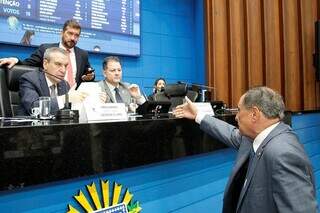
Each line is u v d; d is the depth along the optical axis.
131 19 3.57
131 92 1.91
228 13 3.94
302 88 4.19
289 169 1.01
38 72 1.73
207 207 1.55
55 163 0.89
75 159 0.93
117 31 3.45
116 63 2.08
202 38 4.18
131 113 1.53
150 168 1.27
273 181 1.04
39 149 0.86
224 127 1.39
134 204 1.20
